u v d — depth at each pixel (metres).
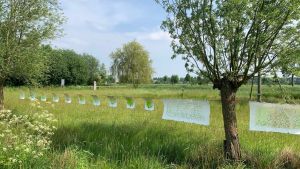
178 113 11.60
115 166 8.91
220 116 18.33
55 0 19.36
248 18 8.71
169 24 9.62
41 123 10.29
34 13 18.86
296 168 9.12
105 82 105.69
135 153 9.76
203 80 9.94
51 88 56.28
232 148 9.25
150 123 14.45
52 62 22.02
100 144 10.62
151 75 86.62
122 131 12.54
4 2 18.58
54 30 19.50
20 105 22.72
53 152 9.41
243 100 24.69
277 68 9.06
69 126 13.48
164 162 9.36
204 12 9.07
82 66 99.00
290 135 12.95
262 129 9.59
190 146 10.49
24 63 18.92
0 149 8.41
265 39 8.87
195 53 9.40
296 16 8.63
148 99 16.41
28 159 8.40
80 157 9.12
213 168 9.12
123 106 22.52
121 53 86.12
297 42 8.92
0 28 18.58
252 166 9.01
